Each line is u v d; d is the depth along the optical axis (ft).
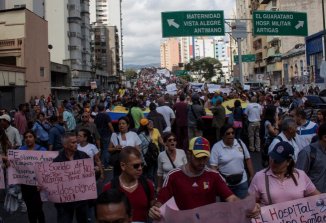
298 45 213.05
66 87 199.21
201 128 46.39
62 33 258.16
